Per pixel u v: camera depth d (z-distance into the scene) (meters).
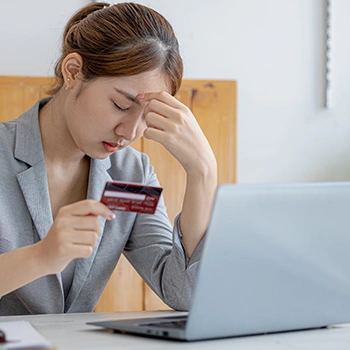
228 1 3.08
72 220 1.26
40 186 1.69
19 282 1.29
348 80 3.26
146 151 2.77
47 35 2.83
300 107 3.21
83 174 1.83
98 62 1.52
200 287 1.08
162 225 1.85
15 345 1.00
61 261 1.26
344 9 3.24
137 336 1.18
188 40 3.03
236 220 1.09
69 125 1.63
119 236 1.82
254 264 1.12
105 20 1.57
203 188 1.60
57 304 1.70
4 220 1.65
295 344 1.12
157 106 1.55
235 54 3.10
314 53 3.21
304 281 1.19
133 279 2.71
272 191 1.12
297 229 1.16
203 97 2.89
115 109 1.54
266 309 1.17
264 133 3.16
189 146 1.57
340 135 3.26
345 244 1.22
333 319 1.26
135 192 1.25
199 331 1.11
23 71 2.81
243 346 1.09
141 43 1.53
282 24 3.16
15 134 1.74
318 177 3.24
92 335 1.20
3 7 2.79
